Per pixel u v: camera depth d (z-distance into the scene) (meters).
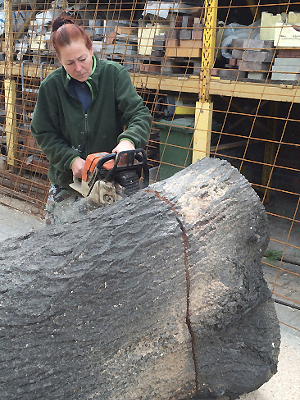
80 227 1.64
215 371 1.69
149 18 4.02
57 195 2.45
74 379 1.45
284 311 2.88
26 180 5.38
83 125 2.25
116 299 1.50
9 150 5.54
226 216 1.71
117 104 2.28
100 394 1.50
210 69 3.49
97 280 1.50
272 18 3.24
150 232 1.59
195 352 1.63
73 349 1.45
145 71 4.10
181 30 3.63
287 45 3.11
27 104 5.57
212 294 1.61
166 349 1.57
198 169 1.88
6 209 4.73
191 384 1.68
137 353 1.53
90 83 2.14
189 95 4.45
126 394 1.54
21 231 4.12
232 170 1.85
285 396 2.00
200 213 1.68
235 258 1.69
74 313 1.46
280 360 2.29
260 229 1.80
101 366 1.49
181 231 1.62
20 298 1.44
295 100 3.11
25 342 1.40
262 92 3.16
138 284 1.53
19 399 1.39
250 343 1.76
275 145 5.04
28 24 5.22
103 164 1.89
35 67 5.05
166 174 4.32
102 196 1.92
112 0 4.80
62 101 2.21
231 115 5.06
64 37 1.90
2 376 1.37
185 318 1.58
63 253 1.54
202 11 3.54
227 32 3.85
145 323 1.53
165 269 1.57
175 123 4.14
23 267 1.51
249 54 3.33
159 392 1.61
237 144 4.48
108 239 1.57
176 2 3.80
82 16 4.80
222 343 1.70
